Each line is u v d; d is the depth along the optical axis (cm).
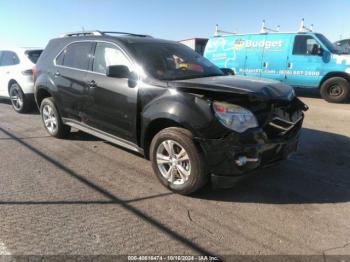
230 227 345
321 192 425
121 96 464
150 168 496
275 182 451
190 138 385
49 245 311
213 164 376
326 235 333
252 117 376
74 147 591
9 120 811
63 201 395
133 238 324
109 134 511
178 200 400
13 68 900
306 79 1172
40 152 566
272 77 1247
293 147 434
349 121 812
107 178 461
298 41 1175
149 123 424
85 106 537
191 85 398
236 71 1336
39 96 666
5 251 302
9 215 363
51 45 637
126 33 581
